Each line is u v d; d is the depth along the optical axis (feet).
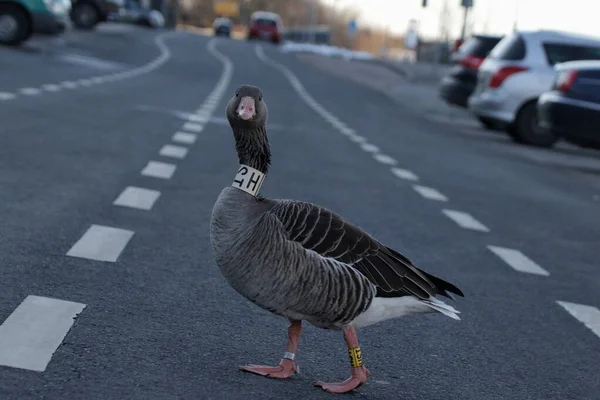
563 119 67.41
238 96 16.07
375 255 15.61
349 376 18.07
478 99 81.41
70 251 24.11
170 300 21.47
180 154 45.16
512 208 43.37
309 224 15.30
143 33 214.69
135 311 20.11
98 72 96.99
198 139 52.49
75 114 55.11
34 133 44.47
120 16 229.45
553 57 79.71
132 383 15.69
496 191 48.47
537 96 78.64
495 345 21.71
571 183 57.16
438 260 29.84
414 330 22.06
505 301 25.90
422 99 128.16
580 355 21.85
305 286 15.06
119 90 78.23
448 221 37.11
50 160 37.60
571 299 27.20
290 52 234.58
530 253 33.19
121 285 21.95
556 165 67.00
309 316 15.60
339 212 35.63
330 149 57.21
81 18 169.78
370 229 33.19
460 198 44.11
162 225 29.04
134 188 34.09
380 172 49.19
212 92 92.17
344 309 15.37
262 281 15.15
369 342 20.66
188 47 188.44
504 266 30.35
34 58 97.40
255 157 16.06
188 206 32.55
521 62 79.51
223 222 15.55
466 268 29.27
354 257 15.43
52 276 21.67
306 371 18.01
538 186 53.16
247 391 16.17
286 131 65.36
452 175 52.54
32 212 27.96
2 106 53.11
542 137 79.30
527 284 28.30
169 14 402.11
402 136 73.87
